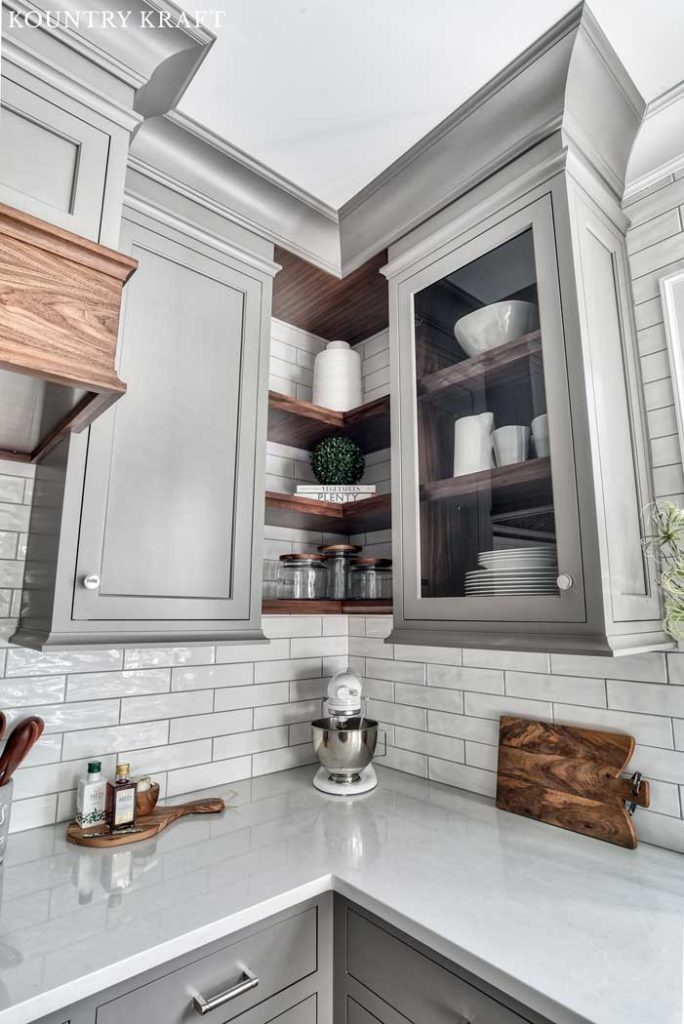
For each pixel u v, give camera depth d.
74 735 1.35
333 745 1.54
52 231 0.89
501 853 1.16
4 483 1.31
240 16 1.05
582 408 1.08
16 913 0.93
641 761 1.22
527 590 1.13
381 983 0.98
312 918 1.06
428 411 1.40
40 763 1.30
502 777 1.42
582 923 0.91
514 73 1.17
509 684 1.48
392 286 1.54
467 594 1.24
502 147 1.27
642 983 0.76
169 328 1.31
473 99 1.24
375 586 1.66
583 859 1.13
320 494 1.75
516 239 1.25
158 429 1.25
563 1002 0.73
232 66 1.16
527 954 0.83
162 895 0.99
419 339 1.45
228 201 1.46
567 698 1.36
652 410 1.29
